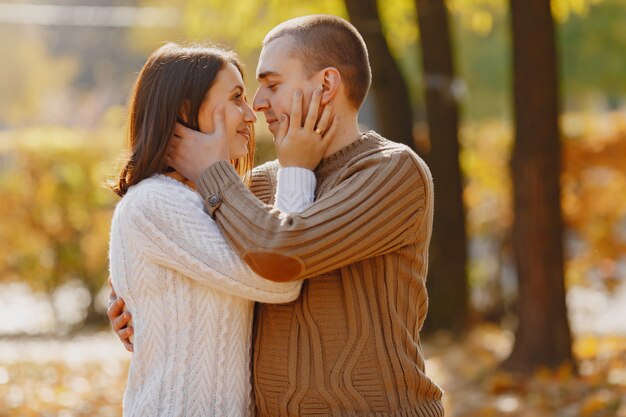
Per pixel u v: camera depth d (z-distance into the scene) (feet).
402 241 10.28
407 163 10.27
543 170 27.14
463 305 37.09
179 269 10.00
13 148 44.83
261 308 10.60
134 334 10.18
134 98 10.70
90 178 45.01
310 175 10.46
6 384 28.25
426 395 10.49
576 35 75.36
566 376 25.95
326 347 10.12
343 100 10.70
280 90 10.63
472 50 88.48
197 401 9.96
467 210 40.78
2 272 44.98
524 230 27.43
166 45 10.91
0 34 118.83
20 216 44.78
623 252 44.78
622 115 46.16
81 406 25.22
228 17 42.60
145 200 10.11
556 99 27.22
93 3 108.58
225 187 10.12
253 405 10.54
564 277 27.37
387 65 34.27
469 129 45.09
